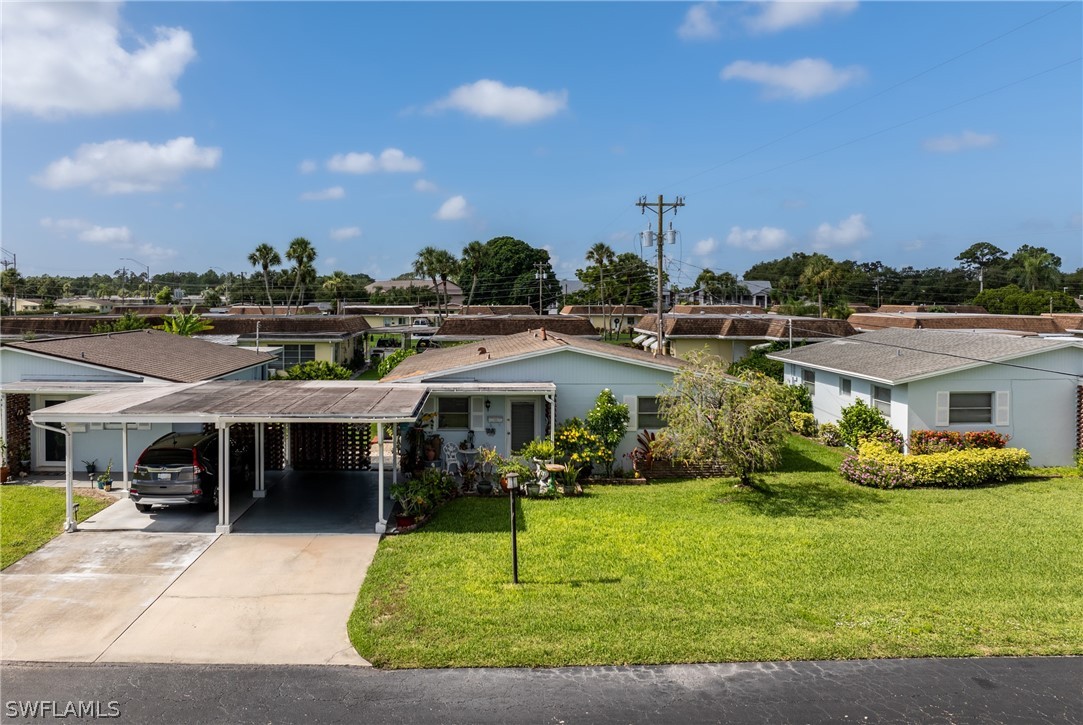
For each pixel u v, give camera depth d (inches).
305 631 354.6
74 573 430.0
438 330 1761.8
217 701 288.7
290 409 531.5
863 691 297.7
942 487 680.4
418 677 309.7
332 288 3506.4
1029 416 764.6
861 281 4249.5
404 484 556.4
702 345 1721.2
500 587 406.6
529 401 716.0
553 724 273.1
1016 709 283.6
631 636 345.7
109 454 684.1
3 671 313.3
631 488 671.1
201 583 415.5
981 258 4564.5
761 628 355.9
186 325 1341.0
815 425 1005.8
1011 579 426.6
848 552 473.4
